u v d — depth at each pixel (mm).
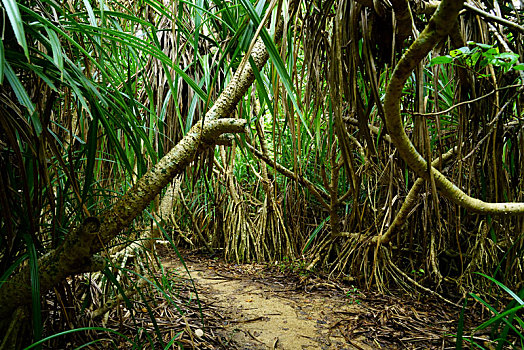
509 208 994
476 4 1030
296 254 3471
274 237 3598
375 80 921
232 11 1250
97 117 812
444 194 986
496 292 2277
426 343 1737
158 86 1774
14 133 722
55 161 1151
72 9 942
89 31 821
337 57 961
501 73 1147
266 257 3631
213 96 1643
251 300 2332
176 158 844
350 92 1022
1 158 772
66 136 1271
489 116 1312
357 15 943
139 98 2004
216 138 906
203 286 2617
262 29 753
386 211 2604
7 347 798
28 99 615
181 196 3402
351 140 2258
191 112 1347
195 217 4062
